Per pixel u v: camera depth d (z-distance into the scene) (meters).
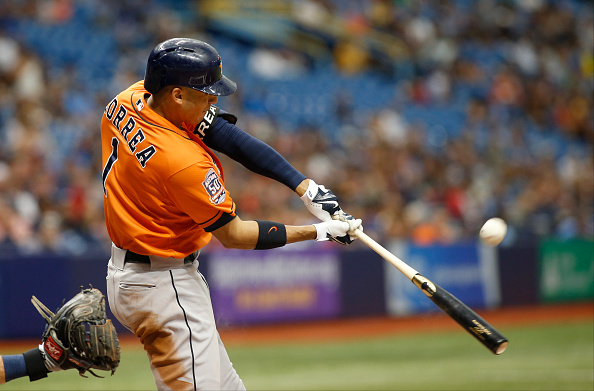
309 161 55.00
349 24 77.44
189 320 12.82
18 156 43.41
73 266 38.41
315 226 13.43
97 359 13.91
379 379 26.69
